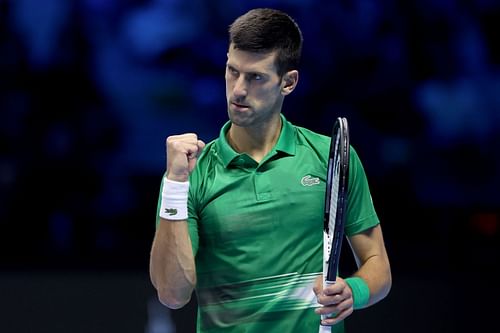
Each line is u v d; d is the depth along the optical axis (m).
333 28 32.12
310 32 32.06
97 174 31.94
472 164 31.97
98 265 26.67
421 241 30.56
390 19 32.38
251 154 12.11
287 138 12.07
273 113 11.98
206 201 11.83
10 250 30.67
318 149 12.18
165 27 33.06
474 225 30.56
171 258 11.27
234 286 11.75
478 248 29.11
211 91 32.97
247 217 11.71
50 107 32.19
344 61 32.09
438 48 32.34
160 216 11.34
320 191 11.91
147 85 32.91
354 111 31.91
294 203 11.79
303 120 31.78
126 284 23.38
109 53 32.81
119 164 32.22
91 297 23.36
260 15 11.44
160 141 32.72
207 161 12.06
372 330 23.03
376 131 31.91
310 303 11.78
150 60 33.00
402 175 31.56
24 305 23.42
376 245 12.43
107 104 32.62
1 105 31.98
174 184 11.20
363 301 11.62
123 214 31.59
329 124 31.78
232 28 11.49
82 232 31.22
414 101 32.09
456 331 23.28
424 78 32.38
